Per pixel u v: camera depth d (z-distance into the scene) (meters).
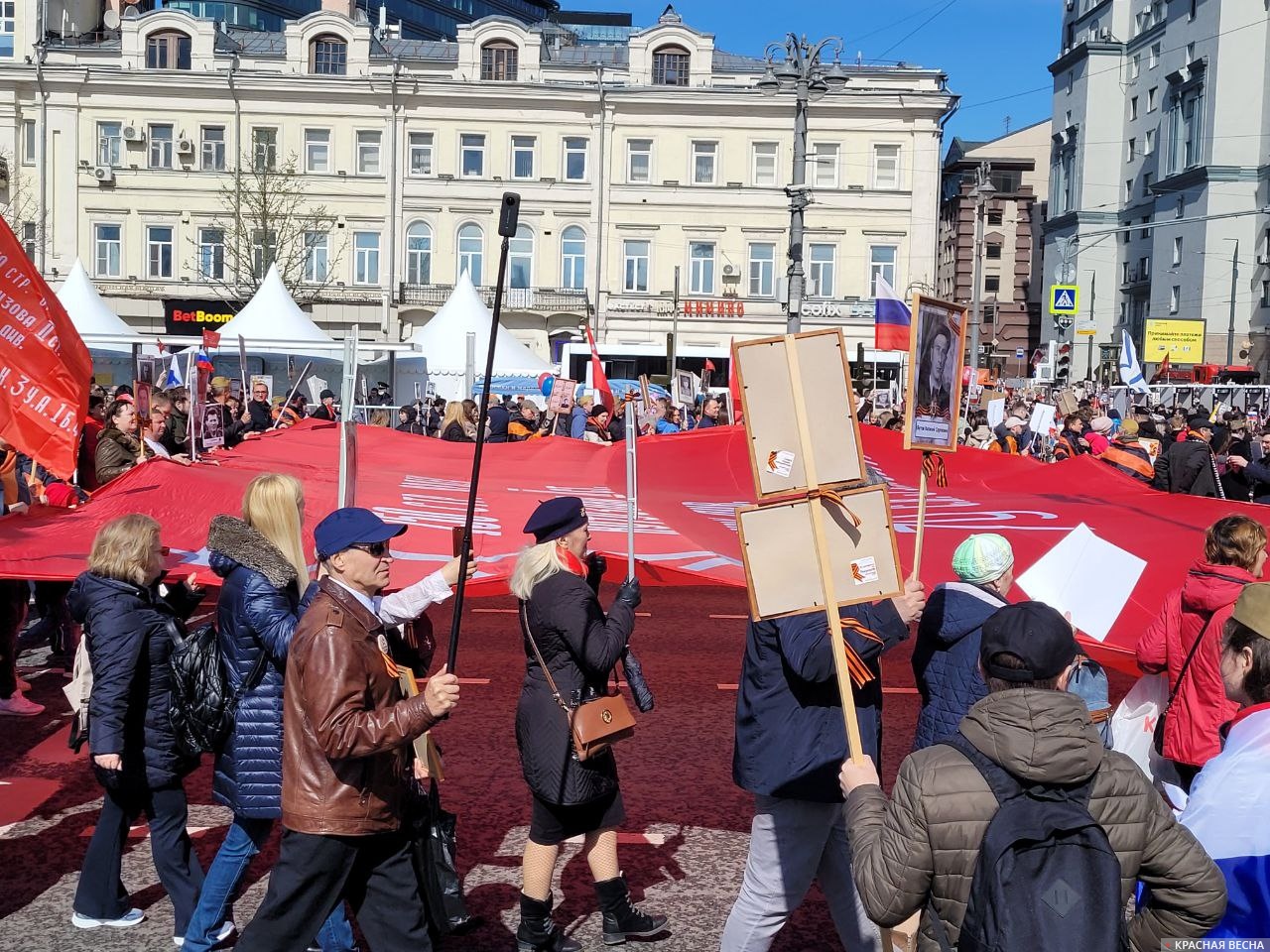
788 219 50.34
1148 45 65.88
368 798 3.80
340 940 4.70
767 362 3.80
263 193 47.28
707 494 9.80
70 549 6.20
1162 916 2.82
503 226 4.12
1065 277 55.91
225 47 51.53
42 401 7.07
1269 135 57.47
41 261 49.50
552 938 4.88
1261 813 3.09
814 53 22.52
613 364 44.03
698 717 8.42
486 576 6.29
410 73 49.69
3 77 49.00
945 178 86.75
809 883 4.23
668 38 50.44
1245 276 58.31
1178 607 5.11
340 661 3.73
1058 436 22.47
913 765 2.78
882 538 3.68
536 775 4.78
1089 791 2.70
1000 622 2.85
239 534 4.59
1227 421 23.08
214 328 48.59
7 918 5.14
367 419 23.11
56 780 7.06
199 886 4.91
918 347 4.26
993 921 2.54
